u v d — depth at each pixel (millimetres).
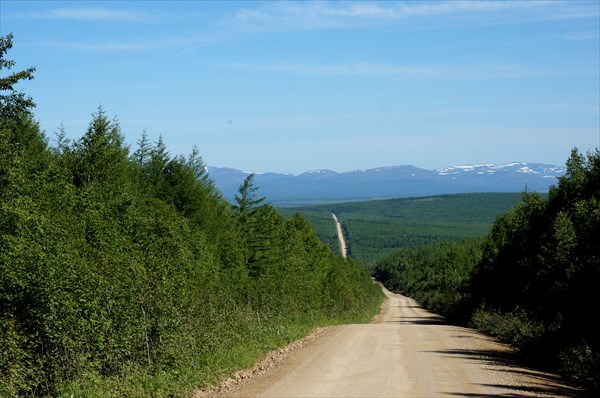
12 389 10766
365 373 15156
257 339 21766
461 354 20141
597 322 17984
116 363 13125
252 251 35344
